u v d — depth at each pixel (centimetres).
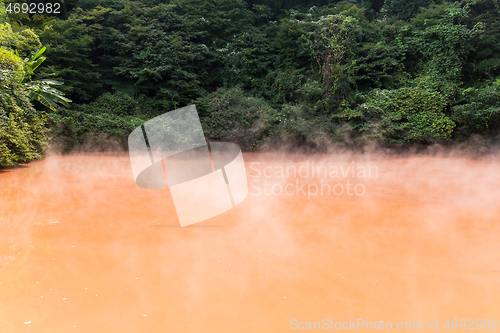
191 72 1625
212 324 154
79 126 1191
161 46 1609
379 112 1222
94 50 1666
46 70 1303
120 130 1236
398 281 202
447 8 1456
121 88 1578
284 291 188
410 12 1722
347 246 264
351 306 173
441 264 229
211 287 192
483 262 232
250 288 192
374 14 1952
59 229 298
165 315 162
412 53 1463
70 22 1462
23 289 186
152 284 195
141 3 1741
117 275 206
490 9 1489
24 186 517
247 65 1655
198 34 1712
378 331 150
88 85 1498
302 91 1371
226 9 1820
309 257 240
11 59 895
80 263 223
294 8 1948
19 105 878
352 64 1370
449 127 1151
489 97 1095
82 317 159
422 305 174
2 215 344
